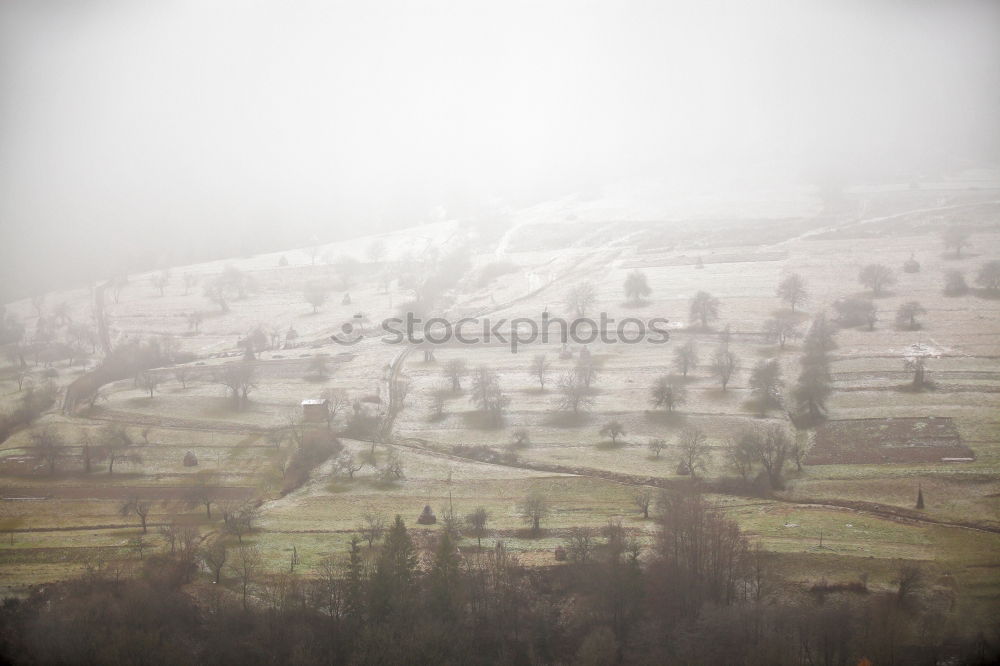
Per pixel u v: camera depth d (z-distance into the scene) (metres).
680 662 99.56
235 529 136.75
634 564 113.44
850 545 124.69
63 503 152.88
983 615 107.56
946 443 157.62
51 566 128.38
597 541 127.88
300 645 103.56
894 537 127.31
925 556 121.31
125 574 122.69
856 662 97.88
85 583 119.88
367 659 100.94
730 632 100.81
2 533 140.88
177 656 101.69
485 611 112.06
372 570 117.06
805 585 114.31
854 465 153.38
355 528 137.62
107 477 164.12
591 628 109.06
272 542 133.25
